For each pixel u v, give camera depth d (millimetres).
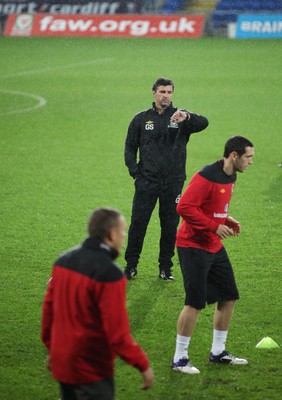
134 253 37875
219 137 74188
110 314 19359
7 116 85000
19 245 42938
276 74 111812
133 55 130750
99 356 19797
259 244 43281
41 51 136500
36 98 96062
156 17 152375
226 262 27547
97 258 19641
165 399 25703
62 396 20469
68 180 58219
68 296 19703
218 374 27484
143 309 33875
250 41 143000
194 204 26812
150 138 36750
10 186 56312
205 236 26922
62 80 109500
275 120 82250
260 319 32750
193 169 62188
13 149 68812
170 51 134125
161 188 37000
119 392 26188
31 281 37344
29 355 29078
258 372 27672
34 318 32750
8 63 125000
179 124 36812
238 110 87875
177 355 27641
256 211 50156
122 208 50812
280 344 30219
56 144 71062
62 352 19750
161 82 36344
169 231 37438
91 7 159375
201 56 128250
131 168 37250
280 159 65250
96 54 132500
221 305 28000
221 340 28266
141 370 19531
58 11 160875
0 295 35438
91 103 92688
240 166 26859
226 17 150000
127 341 19406
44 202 52062
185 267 27156
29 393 26094
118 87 103625
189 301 27109
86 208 50719
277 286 36719
